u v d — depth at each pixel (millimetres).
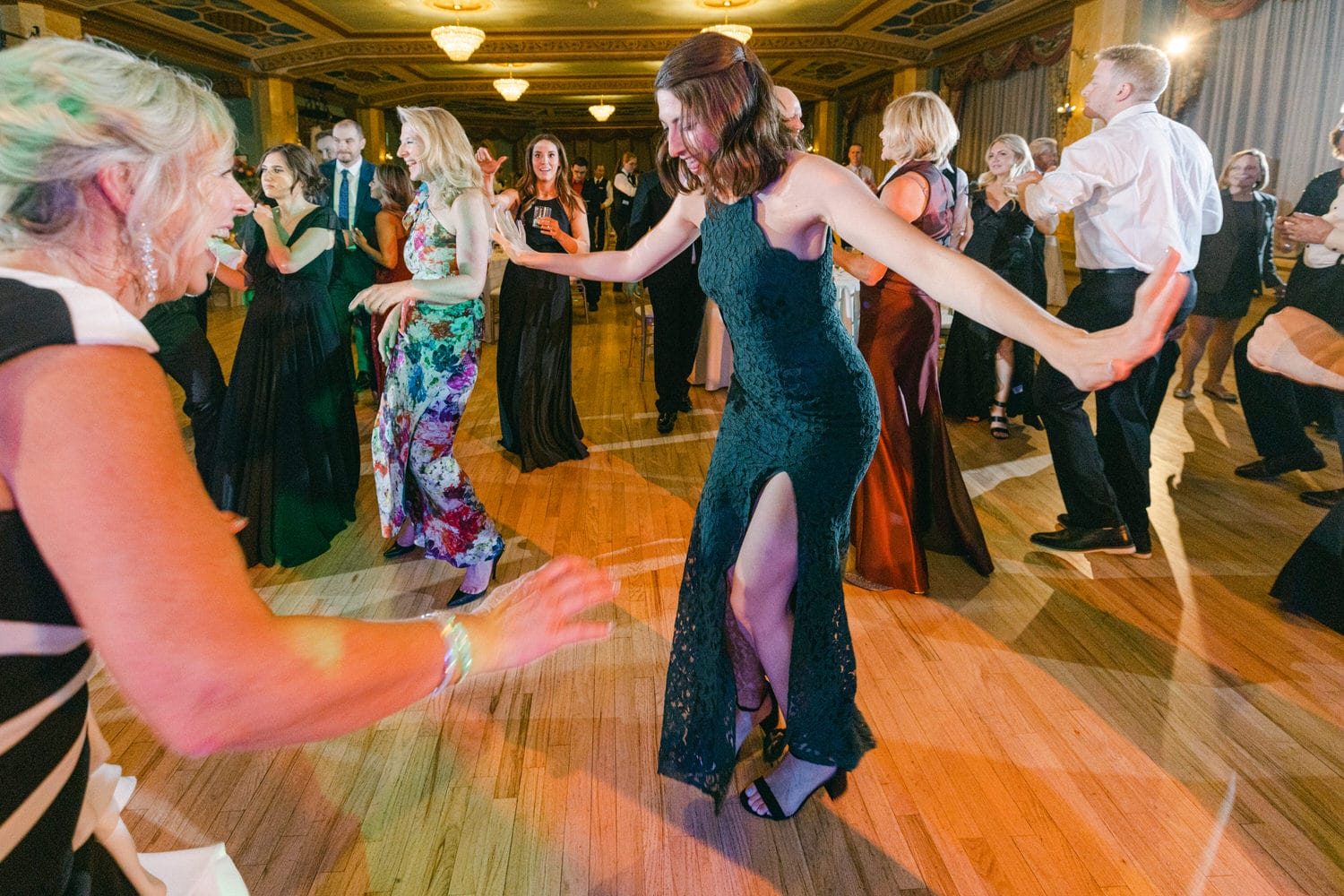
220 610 522
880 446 2783
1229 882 1679
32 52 583
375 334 4934
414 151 2633
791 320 1528
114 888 739
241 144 13156
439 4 10141
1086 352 861
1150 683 2354
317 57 12398
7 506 524
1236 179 5102
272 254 2975
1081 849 1765
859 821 1854
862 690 2326
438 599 2879
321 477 3273
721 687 1722
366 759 2053
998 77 10867
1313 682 2355
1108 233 2863
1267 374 3887
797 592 1689
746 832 1821
